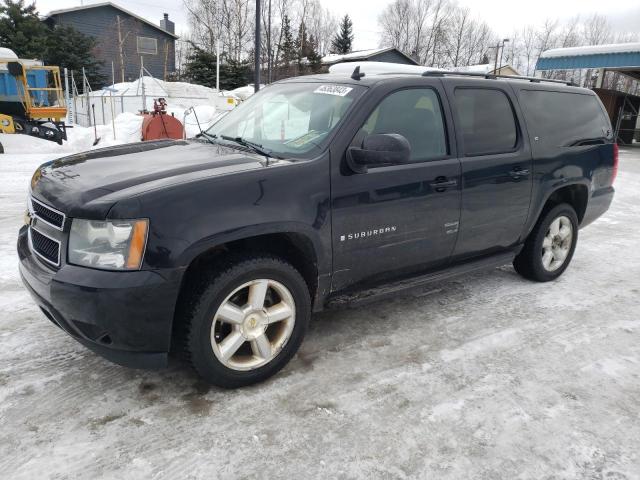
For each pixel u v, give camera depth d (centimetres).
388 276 347
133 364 254
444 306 410
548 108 440
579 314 404
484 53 6838
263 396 279
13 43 3075
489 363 323
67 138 1579
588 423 266
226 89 3325
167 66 4062
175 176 265
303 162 290
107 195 248
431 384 297
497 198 387
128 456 230
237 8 4228
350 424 258
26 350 316
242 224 259
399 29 6719
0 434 240
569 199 483
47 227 267
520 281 475
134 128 1686
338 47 5922
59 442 237
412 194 331
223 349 272
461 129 367
